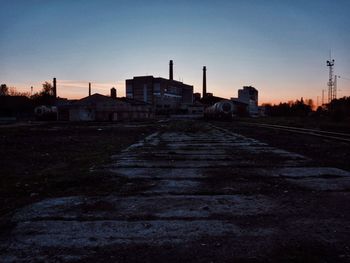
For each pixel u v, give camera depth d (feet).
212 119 170.91
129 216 13.57
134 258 9.71
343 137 55.01
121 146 44.19
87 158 32.22
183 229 12.01
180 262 9.45
